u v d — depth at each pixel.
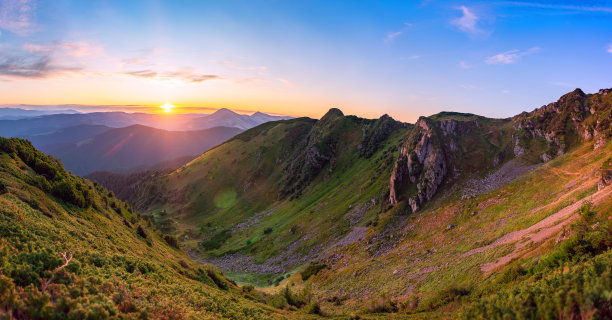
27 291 17.27
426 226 91.88
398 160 126.81
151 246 72.75
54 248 28.39
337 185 193.88
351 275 82.75
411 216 104.31
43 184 56.69
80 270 25.08
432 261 67.94
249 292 71.62
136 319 19.62
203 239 191.00
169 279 39.97
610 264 19.11
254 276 121.00
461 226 80.31
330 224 136.62
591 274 19.11
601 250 28.22
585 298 14.89
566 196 61.41
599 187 52.31
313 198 191.88
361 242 104.75
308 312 57.50
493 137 122.75
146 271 37.81
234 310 36.59
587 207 36.88
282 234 153.62
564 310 15.00
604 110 93.75
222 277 76.56
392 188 120.62
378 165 175.50
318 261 108.19
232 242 174.88
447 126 128.88
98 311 17.27
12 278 18.52
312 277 96.06
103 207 79.56
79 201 62.00
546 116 112.50
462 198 95.44
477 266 50.19
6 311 15.02
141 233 76.25
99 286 23.00
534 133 110.19
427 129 128.50
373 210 126.25
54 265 23.17
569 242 30.67
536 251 40.50
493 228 68.75
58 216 48.28
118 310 19.59
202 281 59.25
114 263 34.66
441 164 112.19
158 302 25.78
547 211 58.84
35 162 66.12
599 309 14.14
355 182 173.38
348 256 99.94
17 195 45.88
